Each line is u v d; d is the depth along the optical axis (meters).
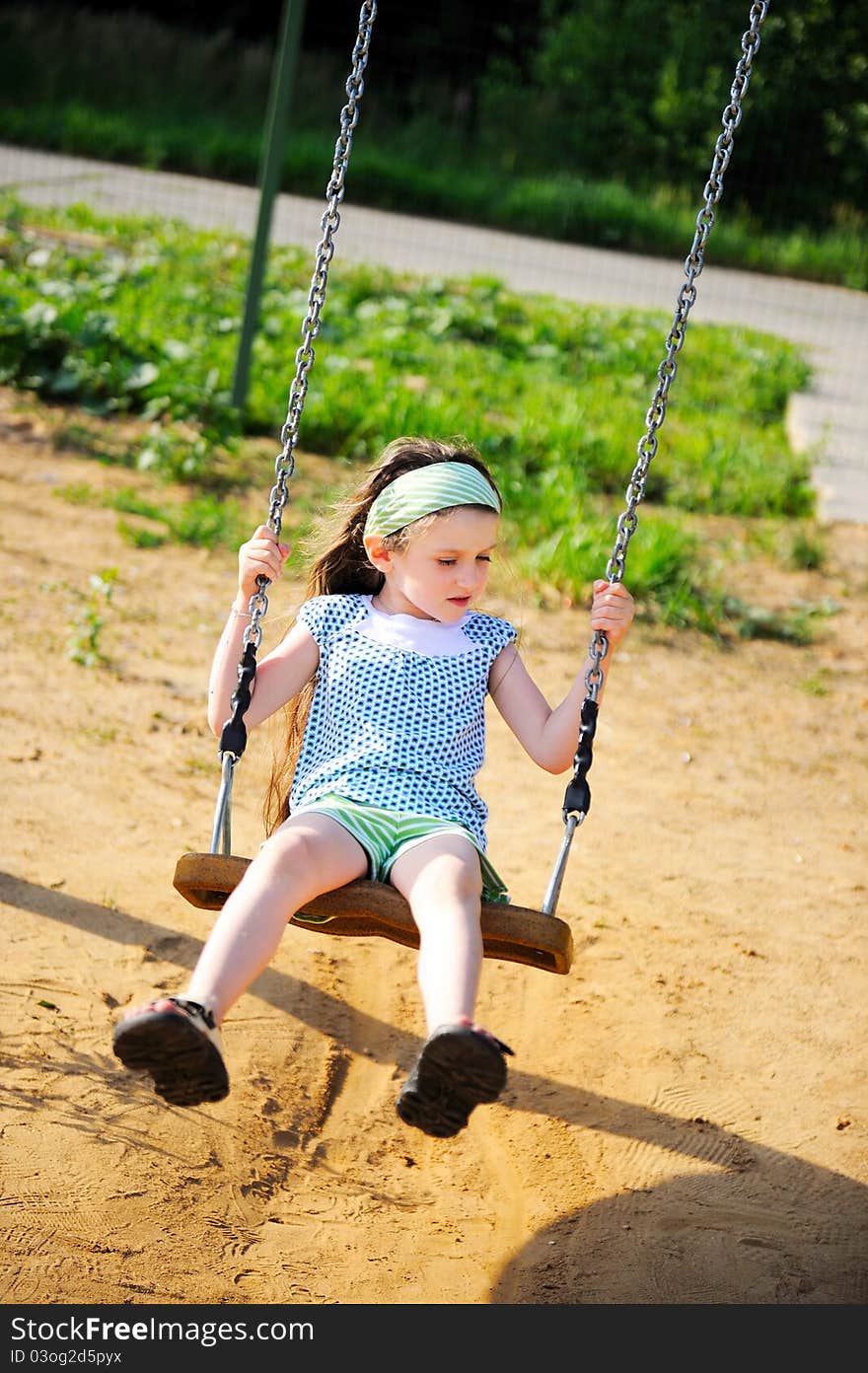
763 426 12.05
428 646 3.21
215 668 3.23
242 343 9.33
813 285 20.56
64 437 8.73
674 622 7.25
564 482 8.51
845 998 4.27
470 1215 3.27
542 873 4.82
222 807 2.95
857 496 9.88
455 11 23.28
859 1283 3.15
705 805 5.47
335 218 3.19
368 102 23.33
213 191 19.75
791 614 7.58
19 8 24.36
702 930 4.57
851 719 6.42
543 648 6.73
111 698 5.63
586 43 22.31
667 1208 3.34
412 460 3.27
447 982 2.55
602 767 5.70
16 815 4.66
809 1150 3.58
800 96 20.91
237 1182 3.28
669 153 22.19
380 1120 3.57
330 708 3.21
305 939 4.32
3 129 21.17
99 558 7.05
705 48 21.59
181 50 23.89
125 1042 2.41
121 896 4.30
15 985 3.80
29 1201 3.11
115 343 9.76
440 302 13.93
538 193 21.34
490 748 5.82
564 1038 3.96
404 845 2.92
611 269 19.16
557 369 12.51
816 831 5.37
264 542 3.12
